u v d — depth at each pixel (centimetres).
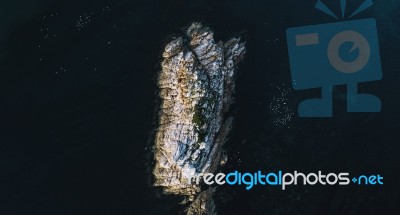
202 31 3328
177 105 3125
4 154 2978
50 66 3159
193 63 3200
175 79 3166
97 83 3186
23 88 3105
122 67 3228
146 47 3272
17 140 3016
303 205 3253
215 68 3256
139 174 3050
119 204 2995
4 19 3155
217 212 3142
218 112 3206
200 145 3078
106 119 3125
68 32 3231
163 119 3119
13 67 3123
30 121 3061
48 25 3212
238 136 3319
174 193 3056
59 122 3084
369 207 3275
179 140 3056
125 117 3136
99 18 3294
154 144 3084
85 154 3047
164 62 3212
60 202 2945
